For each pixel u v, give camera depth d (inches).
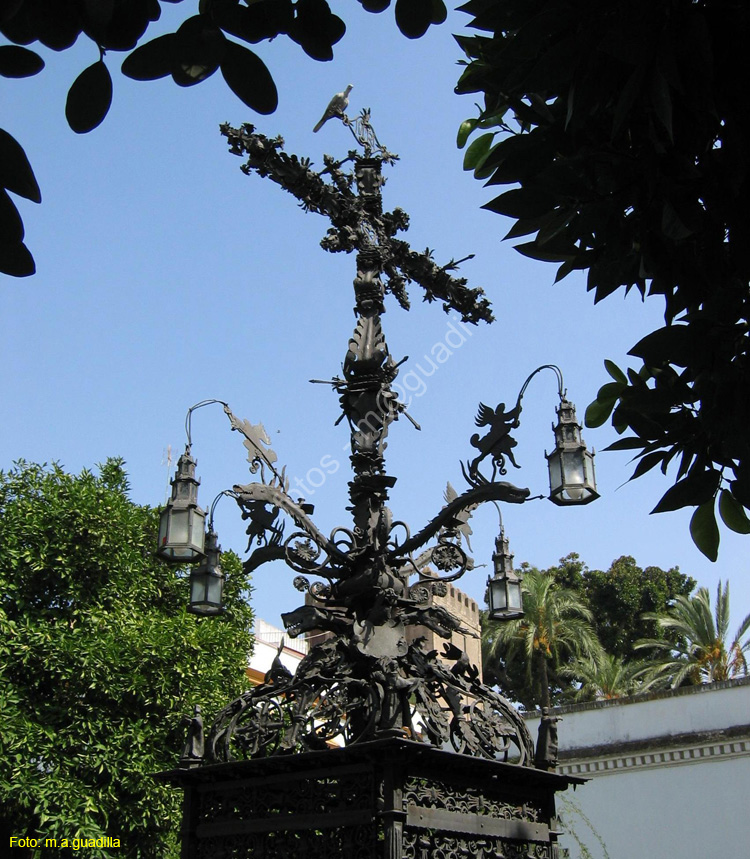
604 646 1286.9
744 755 518.0
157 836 430.6
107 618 458.3
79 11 80.7
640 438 117.5
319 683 161.8
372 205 211.5
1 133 77.5
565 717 584.1
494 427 187.8
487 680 1137.4
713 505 119.6
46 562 457.1
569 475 192.4
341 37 90.9
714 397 109.1
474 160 138.2
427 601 175.0
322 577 181.0
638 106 101.2
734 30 99.0
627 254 117.3
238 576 531.2
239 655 501.0
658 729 549.0
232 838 151.7
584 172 109.9
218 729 163.0
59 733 418.0
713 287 112.4
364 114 222.8
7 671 430.9
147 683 436.8
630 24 91.3
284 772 149.8
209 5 85.7
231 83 87.7
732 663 938.7
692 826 518.6
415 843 137.4
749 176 105.5
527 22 99.2
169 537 201.9
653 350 105.5
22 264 79.8
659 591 1291.8
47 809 393.7
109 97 84.0
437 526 179.2
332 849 141.4
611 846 536.4
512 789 157.1
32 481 506.0
